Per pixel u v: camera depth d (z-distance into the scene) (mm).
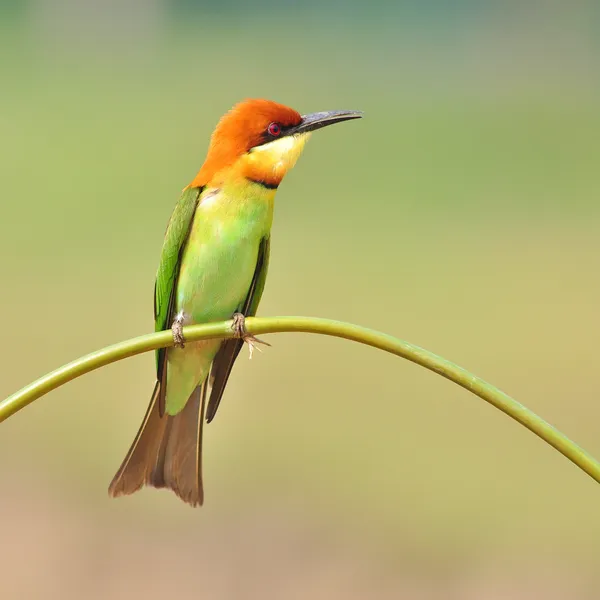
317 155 16891
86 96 17469
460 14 22781
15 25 19875
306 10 22391
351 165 16484
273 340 10531
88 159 14969
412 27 22516
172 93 17797
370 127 17578
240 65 19625
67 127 16234
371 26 22016
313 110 17844
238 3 21656
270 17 21859
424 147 17156
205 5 21438
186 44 20609
